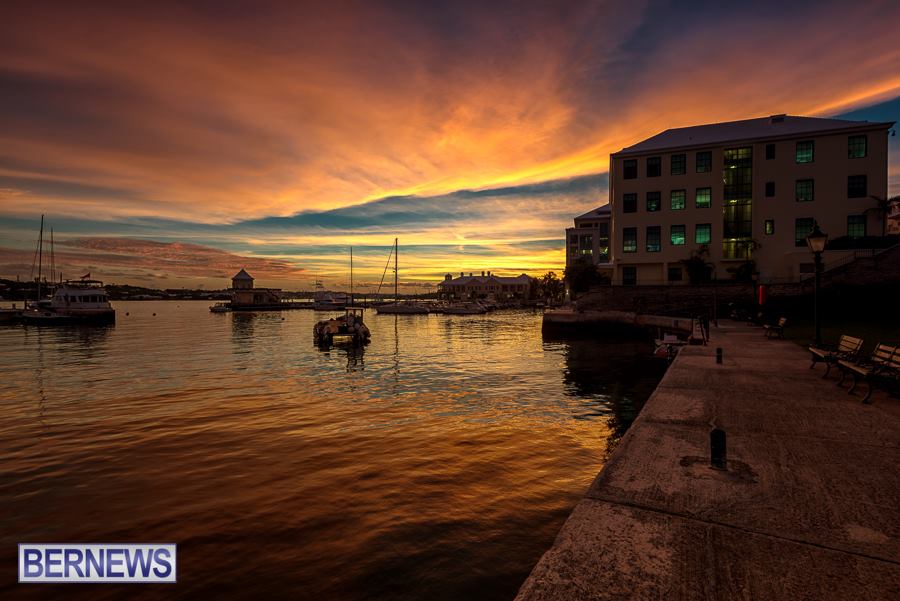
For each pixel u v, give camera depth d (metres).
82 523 7.44
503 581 5.68
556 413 14.62
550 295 158.50
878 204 41.19
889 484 4.80
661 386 9.93
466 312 99.06
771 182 44.72
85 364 28.02
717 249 45.84
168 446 11.44
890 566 3.35
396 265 99.88
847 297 32.94
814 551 3.57
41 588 5.73
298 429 12.94
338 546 6.58
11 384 20.92
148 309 160.75
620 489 4.75
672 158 47.59
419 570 5.95
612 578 3.29
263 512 7.69
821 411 7.77
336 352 34.41
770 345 17.33
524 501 7.98
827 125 45.34
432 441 11.63
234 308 124.19
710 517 4.14
